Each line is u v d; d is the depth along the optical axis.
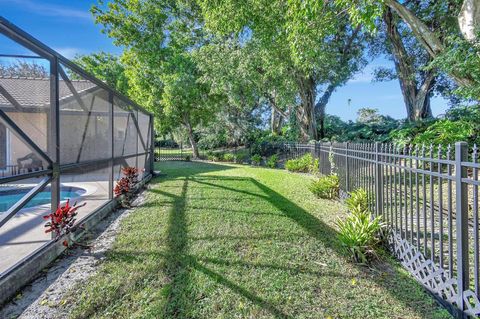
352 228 3.25
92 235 3.87
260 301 2.26
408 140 8.30
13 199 3.93
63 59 3.60
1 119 2.62
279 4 8.06
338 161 6.60
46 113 3.46
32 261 2.71
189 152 21.75
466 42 6.11
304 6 5.36
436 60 6.88
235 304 2.22
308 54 7.41
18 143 3.27
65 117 4.55
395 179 3.22
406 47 13.02
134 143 8.21
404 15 8.22
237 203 5.60
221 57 13.43
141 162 8.93
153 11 17.00
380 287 2.46
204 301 2.26
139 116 8.70
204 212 4.94
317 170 9.68
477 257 1.87
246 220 4.45
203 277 2.64
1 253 2.82
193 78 16.23
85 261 3.04
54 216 3.22
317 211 5.02
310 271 2.76
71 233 3.47
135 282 2.57
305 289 2.43
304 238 3.66
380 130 13.39
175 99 16.19
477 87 6.35
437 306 2.18
